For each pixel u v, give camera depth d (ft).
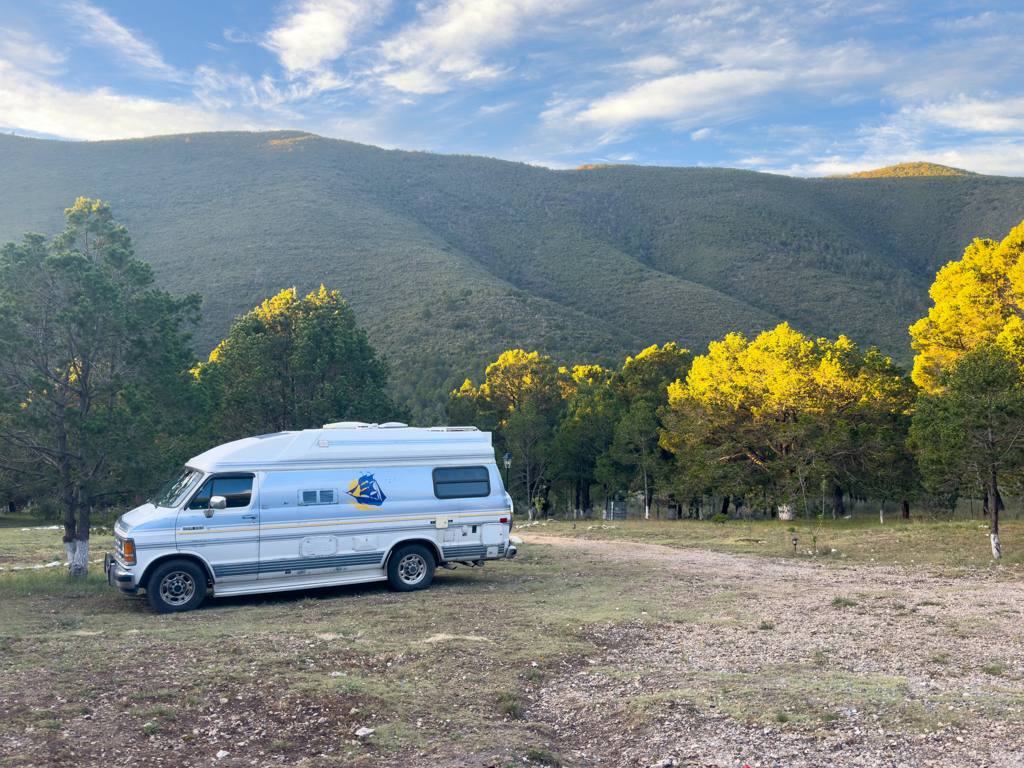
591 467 146.51
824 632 26.96
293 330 118.62
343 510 37.27
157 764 14.49
